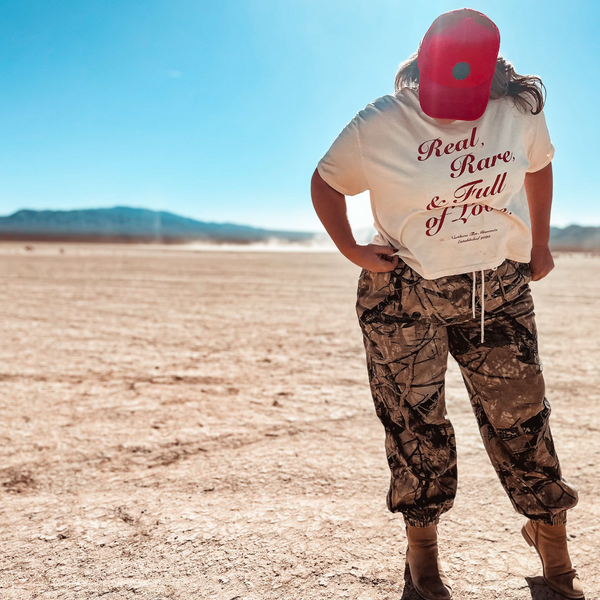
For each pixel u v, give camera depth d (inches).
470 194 56.5
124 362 189.8
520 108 58.5
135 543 77.5
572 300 385.4
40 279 553.0
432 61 53.1
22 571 71.2
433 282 60.1
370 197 63.3
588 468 101.3
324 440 117.4
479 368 63.8
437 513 65.9
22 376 170.4
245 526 82.0
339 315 307.7
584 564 72.2
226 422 128.9
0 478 99.4
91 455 109.6
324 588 67.7
